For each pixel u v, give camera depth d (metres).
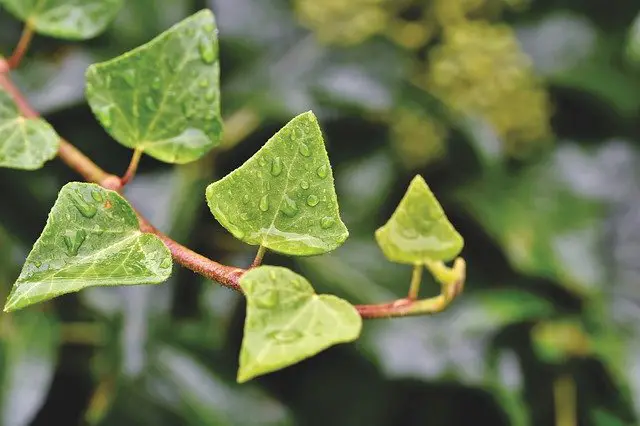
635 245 0.89
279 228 0.42
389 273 0.80
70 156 0.48
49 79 0.75
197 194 0.76
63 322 0.74
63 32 0.53
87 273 0.41
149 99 0.47
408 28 0.82
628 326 0.87
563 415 0.85
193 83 0.47
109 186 0.47
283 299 0.40
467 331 0.80
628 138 0.93
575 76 0.92
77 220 0.42
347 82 0.82
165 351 0.75
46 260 0.41
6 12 0.75
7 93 0.48
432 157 0.82
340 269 0.79
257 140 0.81
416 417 0.85
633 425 0.86
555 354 0.83
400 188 0.85
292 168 0.42
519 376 0.80
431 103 0.82
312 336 0.40
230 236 0.78
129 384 0.72
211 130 0.47
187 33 0.47
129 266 0.41
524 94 0.81
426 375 0.78
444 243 0.42
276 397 0.82
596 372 0.88
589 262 0.87
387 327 0.79
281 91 0.82
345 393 0.83
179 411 0.75
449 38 0.81
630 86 0.91
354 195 0.81
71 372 0.78
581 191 0.90
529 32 0.93
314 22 0.81
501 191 0.87
